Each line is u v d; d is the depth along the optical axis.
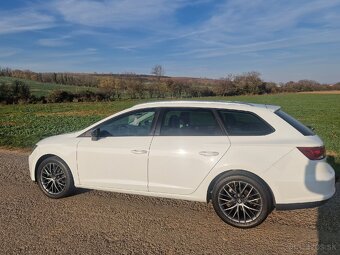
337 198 4.90
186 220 4.22
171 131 4.34
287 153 3.80
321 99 55.84
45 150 5.03
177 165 4.19
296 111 30.42
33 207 4.67
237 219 3.97
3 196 5.15
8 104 44.38
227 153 3.99
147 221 4.19
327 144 9.92
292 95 72.38
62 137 5.11
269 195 3.87
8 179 6.12
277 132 3.97
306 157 3.78
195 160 4.10
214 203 4.08
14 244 3.57
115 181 4.57
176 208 4.62
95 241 3.65
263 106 4.34
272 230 3.90
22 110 31.27
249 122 4.11
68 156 4.86
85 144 4.77
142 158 4.36
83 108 34.94
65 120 20.22
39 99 48.62
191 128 4.27
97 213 4.44
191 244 3.58
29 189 5.50
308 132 4.10
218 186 4.03
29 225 4.06
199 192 4.14
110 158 4.57
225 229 3.95
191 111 4.36
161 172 4.28
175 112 4.43
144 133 4.48
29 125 16.66
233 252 3.40
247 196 3.93
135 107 4.69
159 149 4.28
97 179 4.70
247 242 3.62
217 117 4.21
